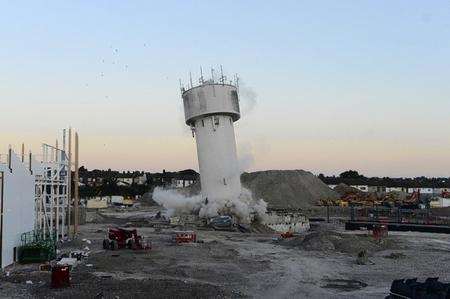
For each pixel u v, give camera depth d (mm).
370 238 48125
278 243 47469
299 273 30703
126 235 40500
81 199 125188
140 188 165000
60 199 47250
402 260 36719
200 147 72875
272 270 31734
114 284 24969
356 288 26219
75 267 30875
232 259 36344
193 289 24297
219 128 71750
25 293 23156
